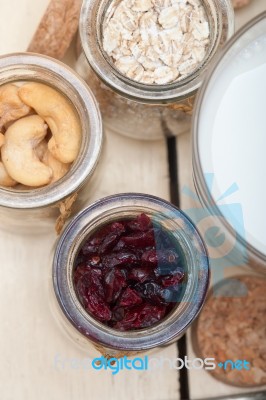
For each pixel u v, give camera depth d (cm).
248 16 44
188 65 39
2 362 42
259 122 36
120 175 43
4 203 37
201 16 40
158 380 42
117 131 43
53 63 37
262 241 35
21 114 39
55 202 37
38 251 42
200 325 43
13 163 38
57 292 36
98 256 37
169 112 40
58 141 38
